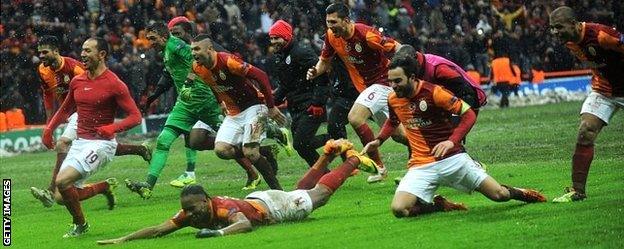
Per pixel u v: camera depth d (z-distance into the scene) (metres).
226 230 19.52
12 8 55.28
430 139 20.12
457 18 62.16
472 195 23.67
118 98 22.45
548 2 65.88
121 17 55.19
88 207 26.75
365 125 25.50
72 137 26.91
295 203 20.73
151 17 55.81
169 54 28.31
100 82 22.39
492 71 59.50
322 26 57.25
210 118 28.27
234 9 56.84
